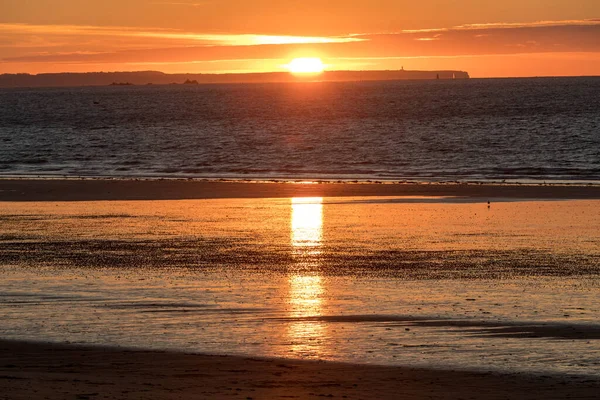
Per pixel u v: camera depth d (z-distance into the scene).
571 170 149.00
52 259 63.12
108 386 30.38
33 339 39.00
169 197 105.75
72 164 170.00
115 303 47.44
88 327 41.50
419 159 174.62
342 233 75.19
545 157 175.12
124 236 74.19
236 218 85.75
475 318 43.34
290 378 32.28
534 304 46.84
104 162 174.12
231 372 33.19
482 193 108.00
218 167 161.62
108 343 38.25
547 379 32.25
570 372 33.31
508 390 30.73
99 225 81.19
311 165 164.75
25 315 44.34
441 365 34.38
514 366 34.22
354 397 29.67
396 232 75.50
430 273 56.91
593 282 53.34
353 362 34.88
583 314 44.25
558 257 62.25
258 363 34.69
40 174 148.12
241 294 50.00
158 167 162.38
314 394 30.02
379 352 36.56
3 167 163.62
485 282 53.66
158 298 48.81
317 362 34.91
